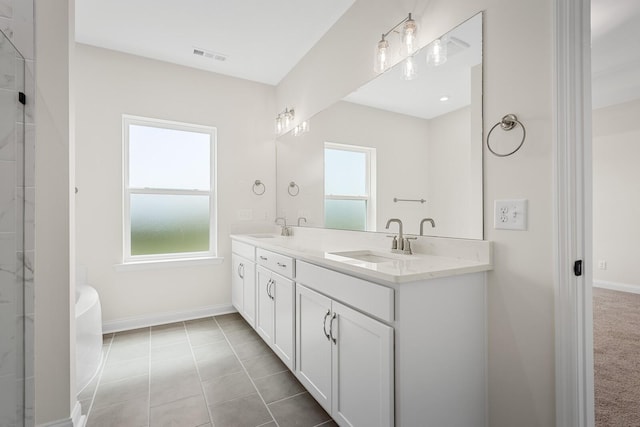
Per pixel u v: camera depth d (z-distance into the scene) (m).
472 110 1.40
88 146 2.60
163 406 1.66
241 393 1.78
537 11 1.17
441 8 1.53
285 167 3.21
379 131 1.93
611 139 4.12
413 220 1.70
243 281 2.78
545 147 1.15
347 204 2.23
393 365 1.11
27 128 1.33
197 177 3.15
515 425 1.24
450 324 1.23
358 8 2.11
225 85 3.20
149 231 2.93
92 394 1.76
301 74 2.88
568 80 1.08
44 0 1.40
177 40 2.58
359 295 1.26
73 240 1.52
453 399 1.24
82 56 2.59
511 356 1.26
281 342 1.98
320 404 1.57
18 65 1.29
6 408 1.23
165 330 2.72
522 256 1.22
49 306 1.38
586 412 1.10
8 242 1.25
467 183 1.42
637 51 2.79
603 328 2.74
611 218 4.14
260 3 2.14
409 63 1.67
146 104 2.83
